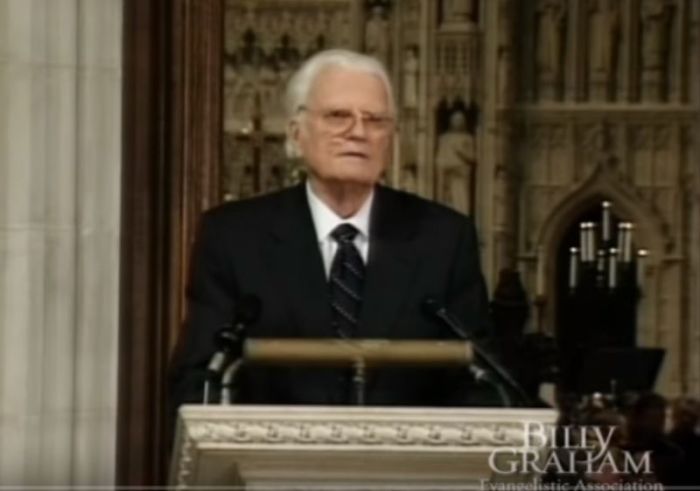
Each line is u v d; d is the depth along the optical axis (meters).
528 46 35.09
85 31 27.61
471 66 34.78
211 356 18.58
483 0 34.81
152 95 28.22
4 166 27.12
